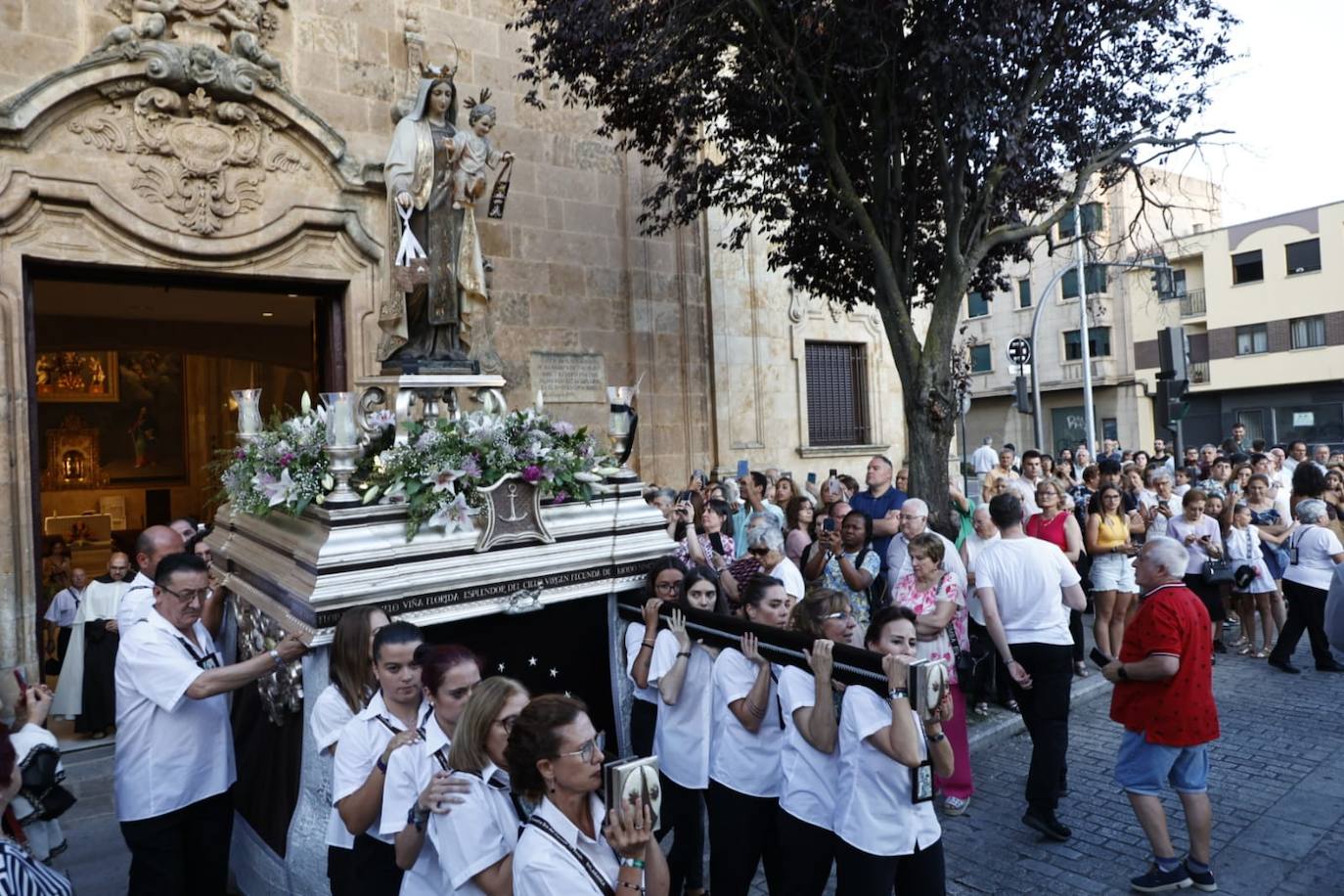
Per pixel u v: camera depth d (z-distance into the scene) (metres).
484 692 2.68
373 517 4.04
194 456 17.11
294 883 3.69
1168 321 32.22
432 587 4.06
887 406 14.70
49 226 7.66
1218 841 5.00
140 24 8.00
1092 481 10.16
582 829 2.36
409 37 9.76
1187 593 4.48
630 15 7.98
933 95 7.52
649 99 9.02
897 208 8.57
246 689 4.58
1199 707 4.36
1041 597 5.09
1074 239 10.01
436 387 5.41
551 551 4.55
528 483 4.54
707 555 6.77
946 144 8.12
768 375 13.08
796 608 3.92
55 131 7.64
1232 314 31.12
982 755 6.46
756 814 3.91
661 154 9.80
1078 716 7.22
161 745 3.79
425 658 2.95
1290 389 30.56
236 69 8.37
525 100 9.24
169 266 8.23
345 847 3.28
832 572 6.38
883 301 8.47
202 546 5.36
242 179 8.57
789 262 10.40
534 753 2.31
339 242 9.24
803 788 3.68
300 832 3.68
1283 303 29.97
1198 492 9.06
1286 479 11.88
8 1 7.58
